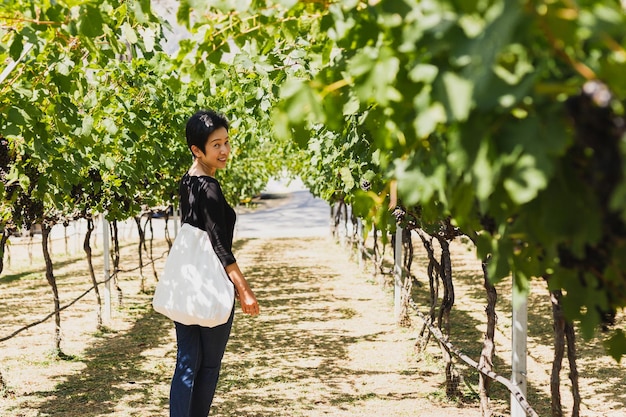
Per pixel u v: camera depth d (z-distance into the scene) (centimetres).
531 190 98
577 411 267
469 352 598
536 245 134
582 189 108
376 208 164
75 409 454
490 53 88
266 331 718
